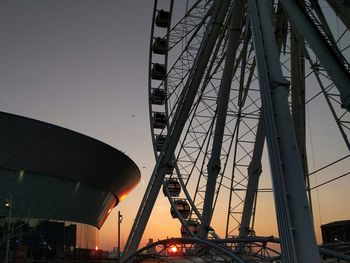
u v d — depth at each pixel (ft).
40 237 239.30
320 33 58.85
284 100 52.95
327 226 153.99
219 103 110.22
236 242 97.35
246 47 102.42
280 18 91.76
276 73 54.85
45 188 245.86
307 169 89.04
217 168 114.01
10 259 221.87
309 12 64.59
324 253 82.23
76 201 266.57
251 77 108.58
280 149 50.39
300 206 46.80
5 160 227.81
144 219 127.44
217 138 112.37
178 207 165.89
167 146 124.57
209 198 114.32
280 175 48.73
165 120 170.19
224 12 104.12
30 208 238.27
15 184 232.94
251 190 106.73
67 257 252.01
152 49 165.27
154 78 169.37
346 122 64.44
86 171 265.13
